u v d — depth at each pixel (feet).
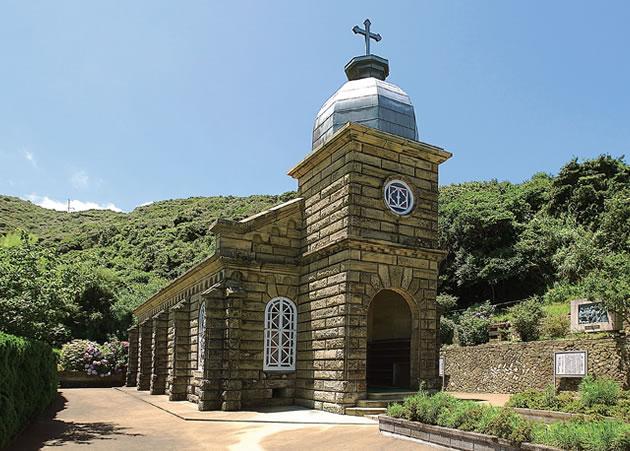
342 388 55.83
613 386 49.70
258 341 63.21
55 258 70.59
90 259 217.15
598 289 69.82
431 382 61.16
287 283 66.44
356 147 61.05
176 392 73.67
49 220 337.93
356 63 72.38
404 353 69.97
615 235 125.29
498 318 109.91
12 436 41.75
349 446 37.99
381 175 62.28
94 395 86.84
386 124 65.10
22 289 62.23
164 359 87.04
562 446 27.45
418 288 62.23
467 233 151.43
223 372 60.80
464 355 95.61
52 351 65.57
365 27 74.18
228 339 60.80
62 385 110.42
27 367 47.26
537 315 96.17
